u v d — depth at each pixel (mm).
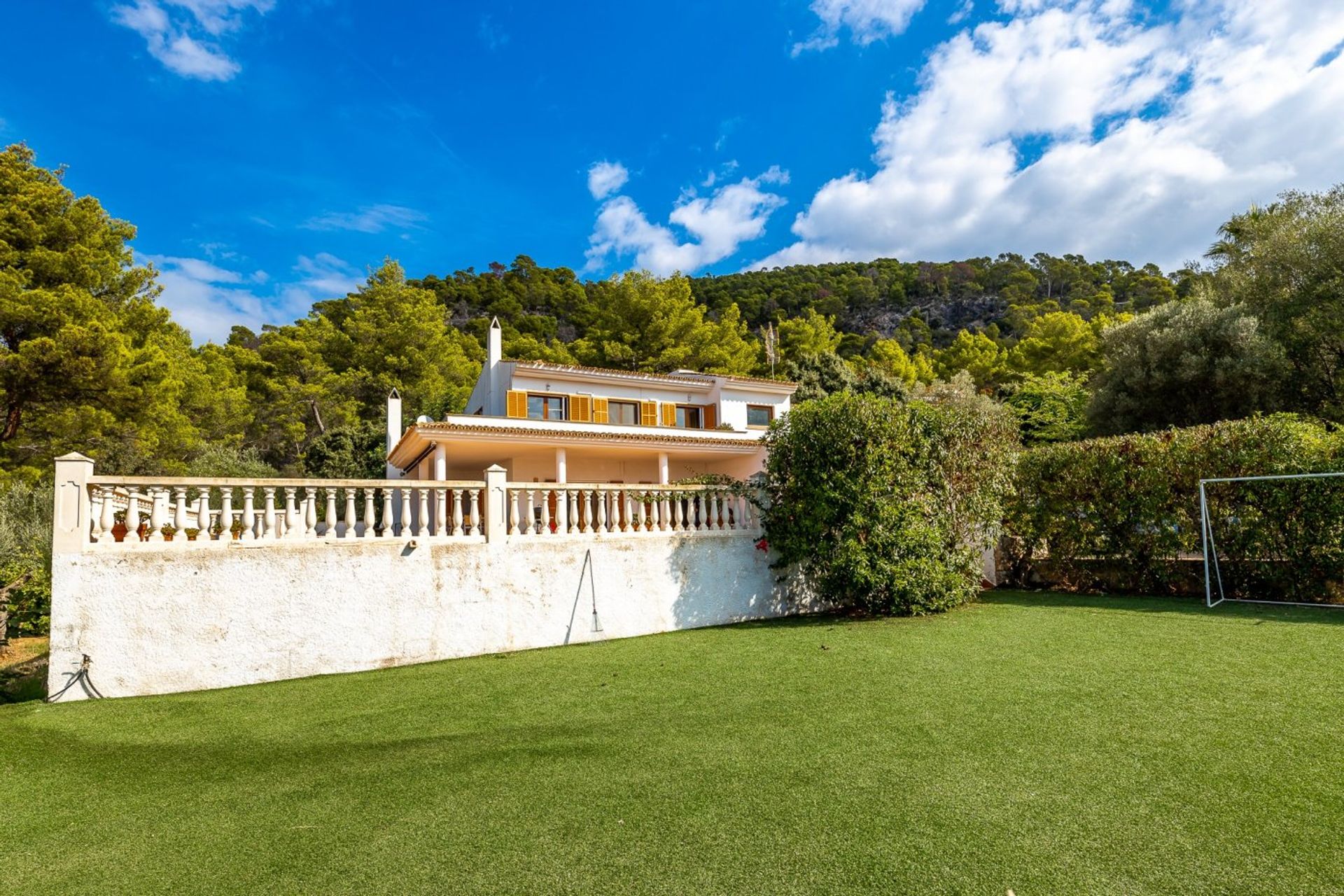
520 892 3094
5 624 11883
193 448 26328
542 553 10211
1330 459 10406
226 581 8234
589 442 17844
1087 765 4223
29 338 19547
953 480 11531
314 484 8969
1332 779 3805
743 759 4703
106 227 22766
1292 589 10695
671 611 11180
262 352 40500
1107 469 12617
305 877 3342
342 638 8742
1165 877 2928
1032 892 2865
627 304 40531
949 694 6020
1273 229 23391
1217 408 22734
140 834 3957
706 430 21375
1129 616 9641
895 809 3746
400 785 4555
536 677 7840
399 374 39656
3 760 5430
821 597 12078
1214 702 5363
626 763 4750
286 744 5680
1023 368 46000
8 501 13688
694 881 3096
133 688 7637
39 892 3320
